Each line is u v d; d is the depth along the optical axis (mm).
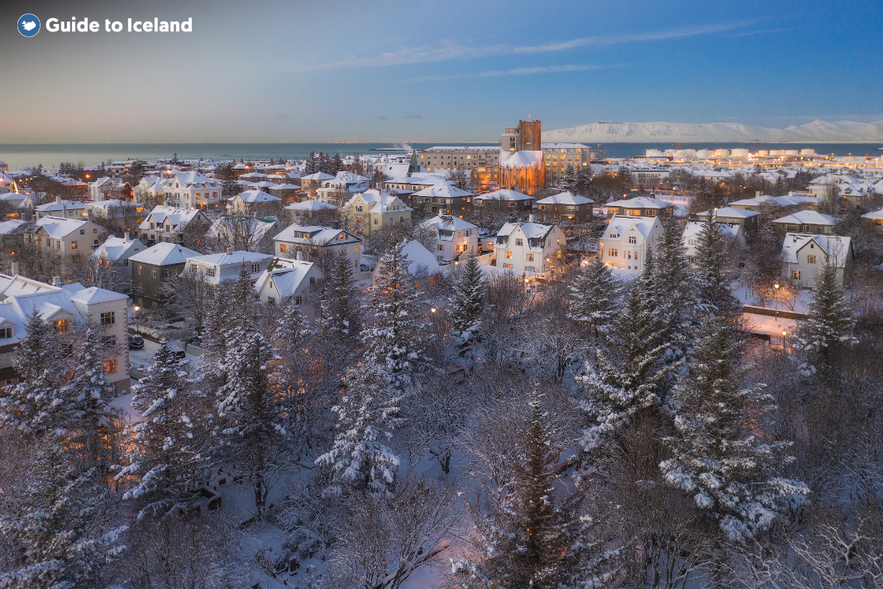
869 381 55062
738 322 74125
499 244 116062
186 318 87000
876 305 83688
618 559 31500
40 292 62406
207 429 47531
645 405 46094
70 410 49031
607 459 44719
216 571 36281
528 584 27562
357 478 45250
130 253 104688
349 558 37844
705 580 38844
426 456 55750
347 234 104438
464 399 56938
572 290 71188
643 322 49281
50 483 31859
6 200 176125
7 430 47312
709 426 39656
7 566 33219
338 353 62312
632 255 110250
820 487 43469
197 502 46750
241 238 111688
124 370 65125
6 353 56875
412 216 170375
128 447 46625
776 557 34812
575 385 63469
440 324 74625
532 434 29062
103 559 32031
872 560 31812
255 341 49000
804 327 65438
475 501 47531
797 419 51250
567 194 165125
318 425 54875
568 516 29344
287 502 47188
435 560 41781
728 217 128875
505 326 71000
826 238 98500
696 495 38062
